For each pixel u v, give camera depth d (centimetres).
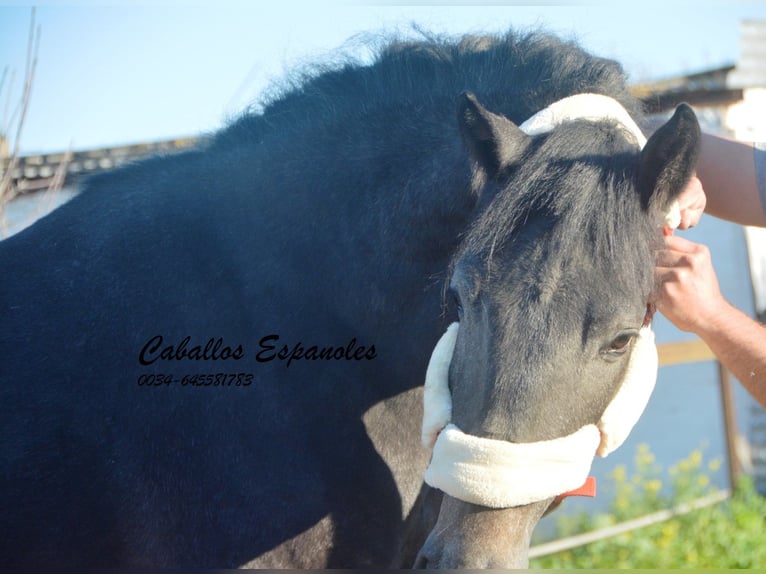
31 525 190
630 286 156
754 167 232
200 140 230
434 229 199
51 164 568
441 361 180
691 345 605
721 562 496
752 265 779
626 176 164
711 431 809
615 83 202
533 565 500
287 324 204
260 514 194
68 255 206
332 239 207
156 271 202
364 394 205
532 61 210
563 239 157
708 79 675
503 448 152
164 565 193
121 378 194
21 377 193
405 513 212
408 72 217
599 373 158
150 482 191
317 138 213
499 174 173
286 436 197
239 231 208
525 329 153
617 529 529
